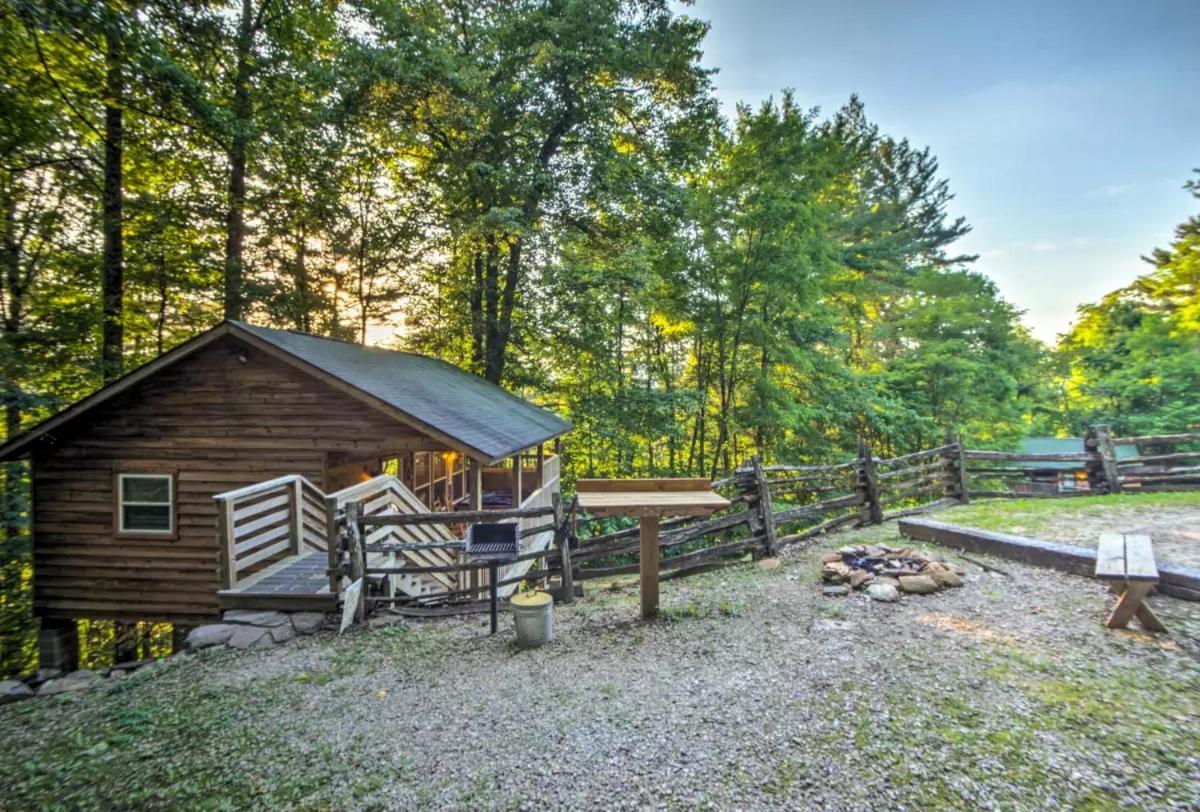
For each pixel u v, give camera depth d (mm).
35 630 9875
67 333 11359
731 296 17000
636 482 5633
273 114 12500
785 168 15812
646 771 2934
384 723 3723
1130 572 4070
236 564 6531
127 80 9898
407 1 14656
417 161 16547
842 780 2721
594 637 5078
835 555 6359
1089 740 2877
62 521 8672
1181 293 17875
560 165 15953
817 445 19172
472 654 4918
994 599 4938
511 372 17516
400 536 7855
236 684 4539
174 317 13891
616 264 15258
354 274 16500
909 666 3857
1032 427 29203
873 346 25047
